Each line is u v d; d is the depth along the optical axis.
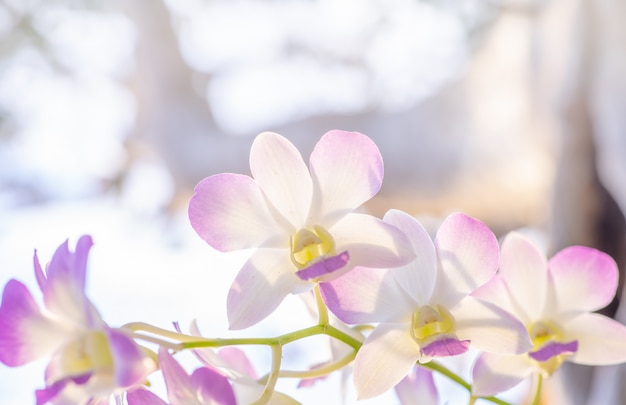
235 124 1.73
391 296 0.40
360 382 0.40
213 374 0.37
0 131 1.85
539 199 1.50
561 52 1.11
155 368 0.38
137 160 1.85
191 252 1.76
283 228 0.40
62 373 0.36
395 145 1.61
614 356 0.43
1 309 0.37
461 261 0.40
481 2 1.72
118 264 1.76
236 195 0.40
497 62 1.53
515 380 0.42
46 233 1.83
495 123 1.53
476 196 1.58
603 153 1.04
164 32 1.72
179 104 1.72
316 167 0.40
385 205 1.64
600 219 1.07
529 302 0.43
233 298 0.40
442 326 0.40
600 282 0.43
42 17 1.86
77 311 0.36
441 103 1.58
